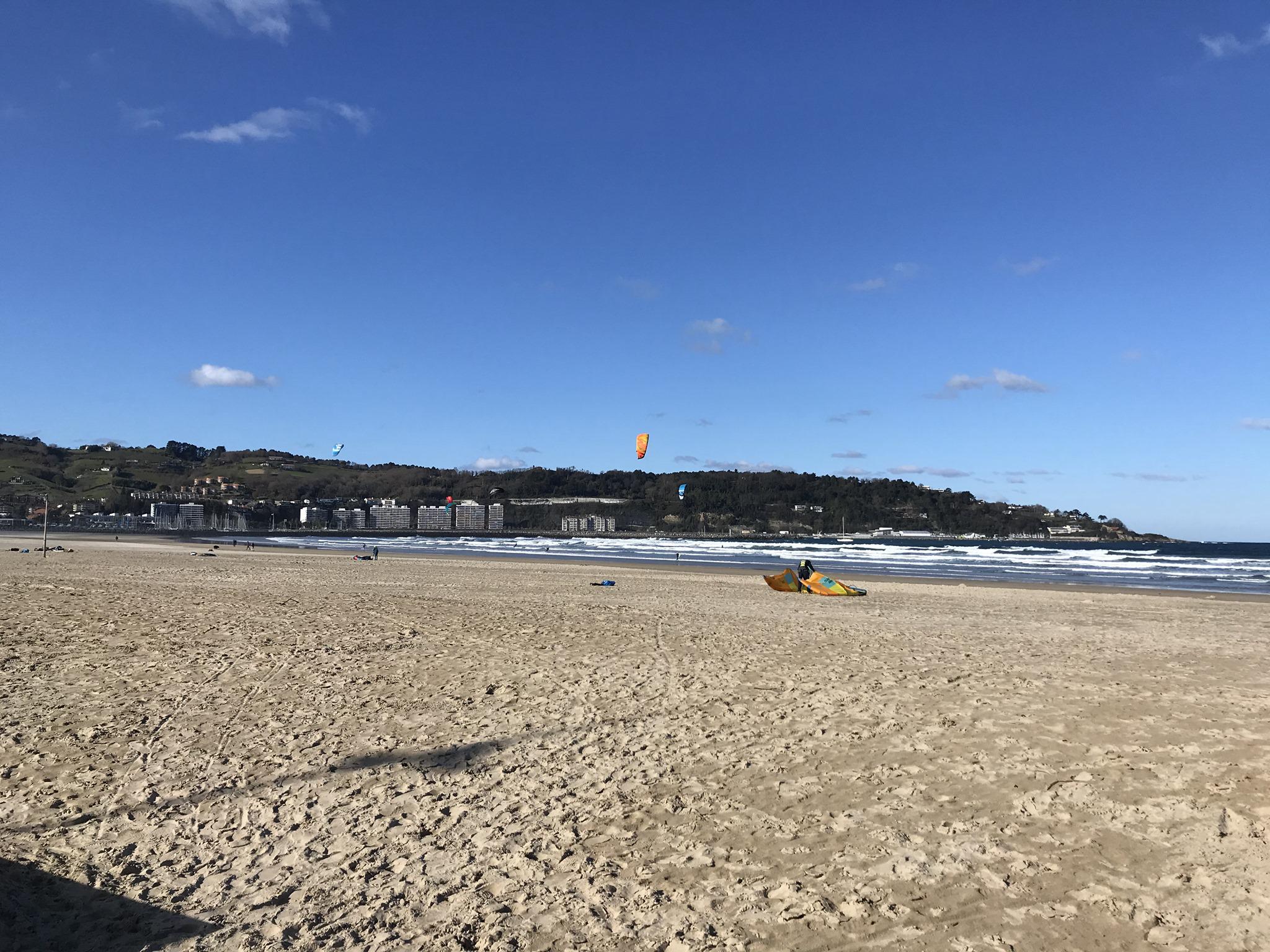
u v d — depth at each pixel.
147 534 111.62
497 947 3.61
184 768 6.12
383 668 10.15
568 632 13.72
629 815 5.26
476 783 5.86
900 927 3.79
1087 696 8.91
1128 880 4.29
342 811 5.30
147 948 3.57
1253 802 5.46
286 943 3.63
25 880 4.22
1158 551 91.25
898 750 6.73
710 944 3.64
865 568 42.72
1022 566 45.84
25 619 13.80
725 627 14.82
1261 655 12.45
